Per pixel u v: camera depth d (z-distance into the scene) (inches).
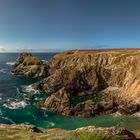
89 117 2792.8
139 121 2635.3
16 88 4407.0
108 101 3061.0
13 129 1401.3
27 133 1316.4
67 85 3863.2
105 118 2763.3
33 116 2824.8
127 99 3267.7
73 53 6348.4
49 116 2834.6
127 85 3631.9
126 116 2795.3
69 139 906.1
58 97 3034.0
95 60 4975.4
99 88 3873.0
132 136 962.1
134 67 3934.5
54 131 1539.1
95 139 869.2
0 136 1237.7
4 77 5738.2
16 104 3253.0
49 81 4138.8
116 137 883.4
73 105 2950.3
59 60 5718.5
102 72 4079.7
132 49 5895.7
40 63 6259.8
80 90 3831.2
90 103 2913.4
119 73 4033.0
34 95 3799.2
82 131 938.7
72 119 2753.4
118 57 4517.7
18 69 6259.8
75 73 3956.7
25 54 6820.9
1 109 3043.8
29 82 5083.7
